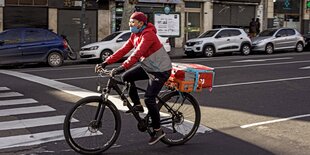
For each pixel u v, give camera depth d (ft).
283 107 28.73
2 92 33.76
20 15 76.69
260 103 30.12
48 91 34.17
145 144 19.88
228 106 28.96
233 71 49.01
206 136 21.45
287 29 83.92
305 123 24.18
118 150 18.94
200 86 19.75
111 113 18.54
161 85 18.49
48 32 58.34
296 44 84.64
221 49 74.74
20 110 26.91
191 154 18.56
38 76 44.39
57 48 57.98
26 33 56.70
